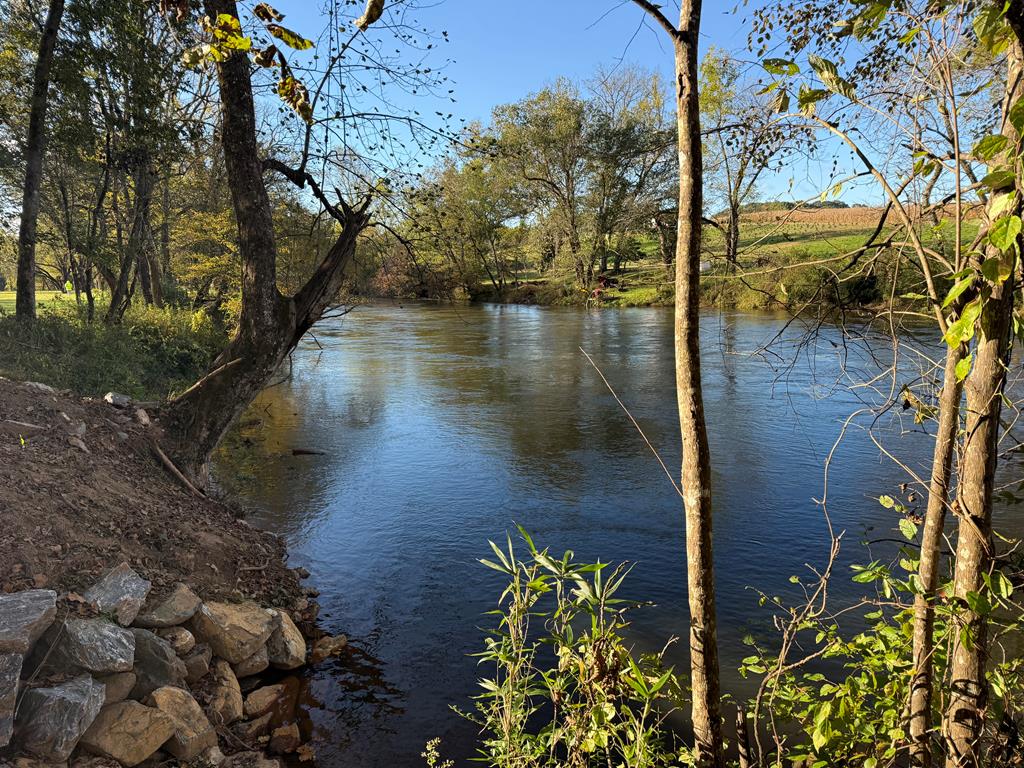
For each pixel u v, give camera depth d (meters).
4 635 4.39
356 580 8.29
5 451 6.87
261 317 9.82
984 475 2.71
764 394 17.83
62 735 4.18
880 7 2.62
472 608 7.61
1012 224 1.93
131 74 15.63
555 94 48.28
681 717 5.46
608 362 24.70
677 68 2.75
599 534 9.63
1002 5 2.24
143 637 5.20
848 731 3.29
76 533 6.11
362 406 18.34
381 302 55.81
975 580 2.75
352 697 5.97
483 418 16.75
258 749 5.17
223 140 9.57
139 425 9.33
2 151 15.34
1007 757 3.04
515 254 66.44
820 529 9.53
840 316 3.44
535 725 5.39
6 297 41.03
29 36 15.75
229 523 8.75
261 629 6.27
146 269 28.16
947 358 2.83
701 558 2.98
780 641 6.65
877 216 3.72
